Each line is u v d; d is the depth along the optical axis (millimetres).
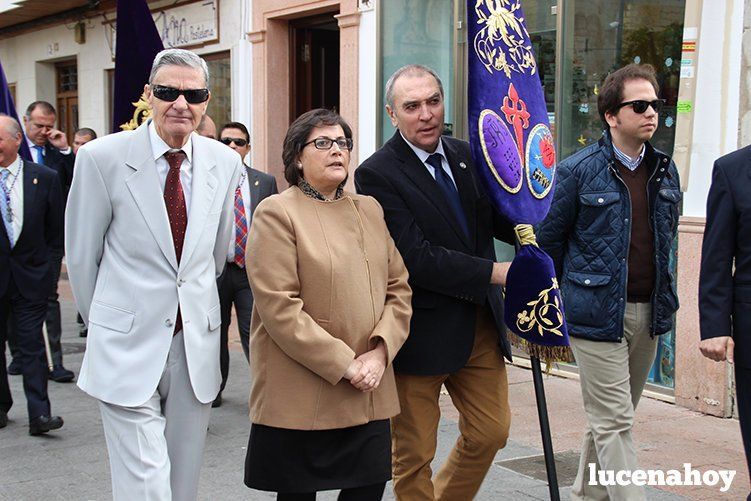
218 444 5613
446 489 3916
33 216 5871
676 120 6336
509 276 3574
